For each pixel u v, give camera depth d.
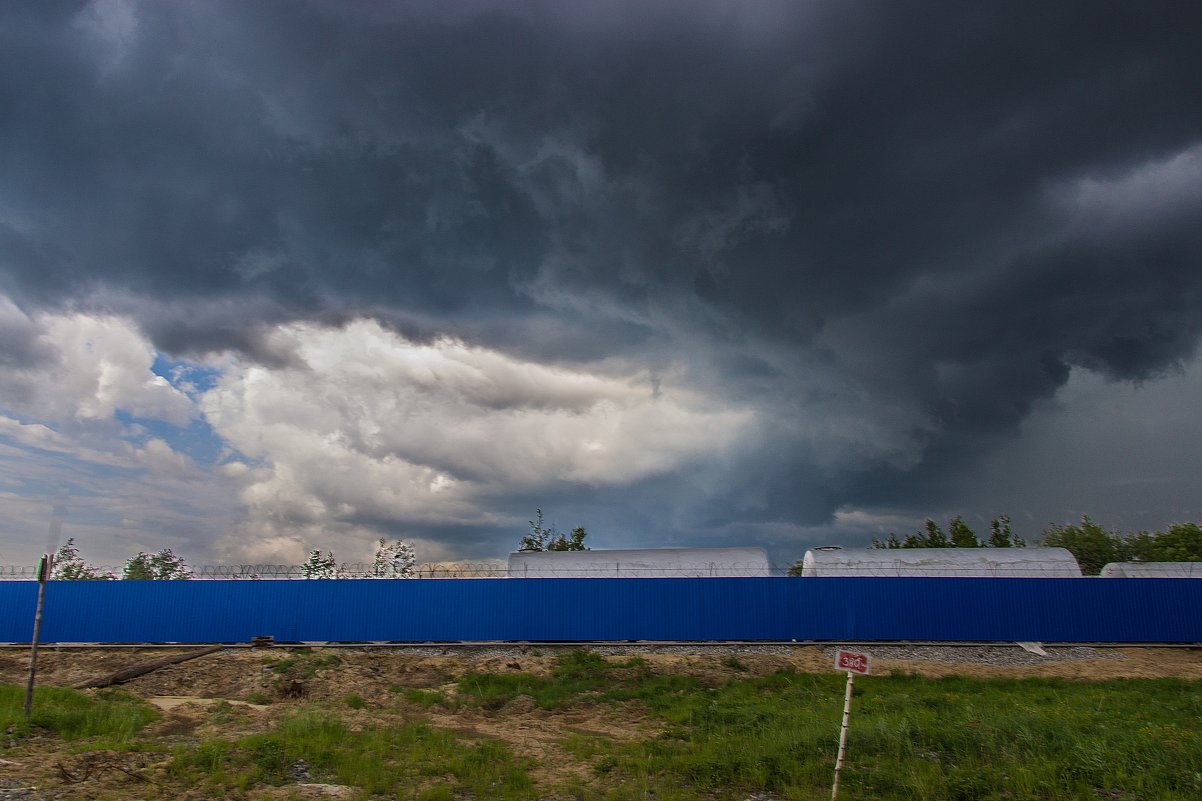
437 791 13.41
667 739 19.38
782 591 41.69
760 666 34.38
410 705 26.22
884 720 17.58
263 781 13.94
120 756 14.57
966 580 41.75
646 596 41.66
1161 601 41.53
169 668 31.94
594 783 14.76
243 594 41.59
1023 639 41.16
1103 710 22.88
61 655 37.22
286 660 33.28
